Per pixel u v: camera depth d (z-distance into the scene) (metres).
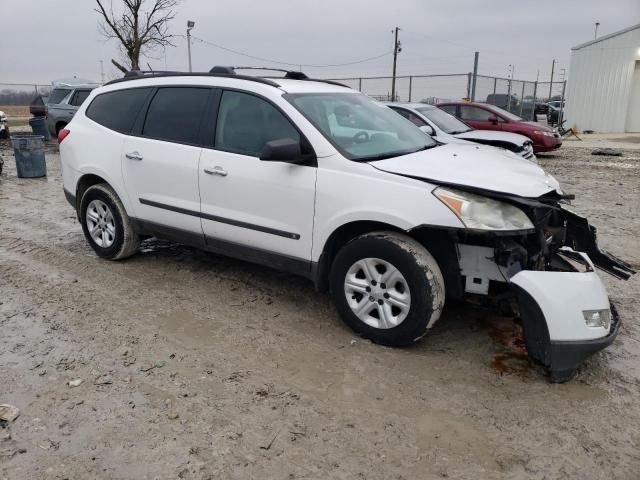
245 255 4.46
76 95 15.72
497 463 2.70
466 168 3.76
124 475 2.59
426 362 3.64
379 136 4.34
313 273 4.06
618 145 19.23
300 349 3.80
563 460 2.72
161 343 3.88
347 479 2.59
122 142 5.11
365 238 3.70
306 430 2.93
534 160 9.84
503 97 23.14
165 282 5.03
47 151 15.72
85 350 3.78
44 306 4.49
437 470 2.65
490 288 3.72
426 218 3.41
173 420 3.01
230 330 4.09
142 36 15.31
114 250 5.44
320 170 3.86
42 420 3.00
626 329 4.14
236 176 4.27
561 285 3.24
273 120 4.17
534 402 3.20
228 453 2.75
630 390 3.33
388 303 3.72
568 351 3.20
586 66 24.75
